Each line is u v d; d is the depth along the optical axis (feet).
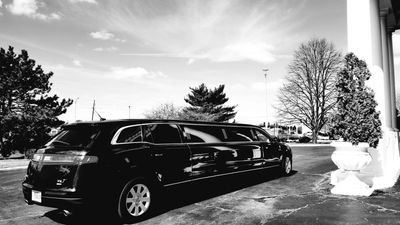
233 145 24.11
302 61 122.01
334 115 23.29
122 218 16.37
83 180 15.17
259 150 26.68
